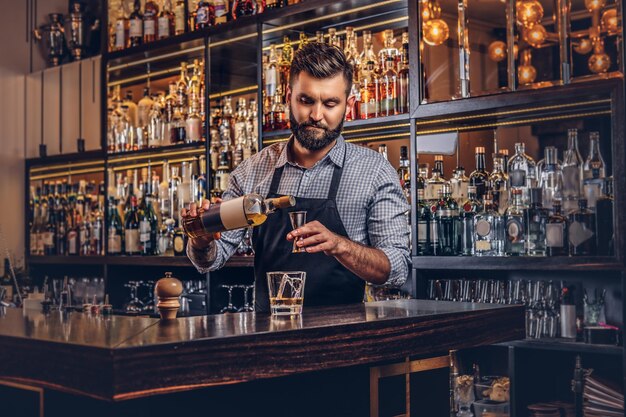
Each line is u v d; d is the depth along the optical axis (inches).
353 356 62.6
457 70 122.7
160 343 50.4
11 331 59.1
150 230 167.5
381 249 87.8
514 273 125.5
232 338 54.3
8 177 197.9
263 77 147.3
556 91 110.3
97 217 183.9
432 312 72.7
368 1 131.3
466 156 130.3
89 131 184.4
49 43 200.7
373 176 94.5
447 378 83.7
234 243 92.9
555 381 122.1
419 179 127.4
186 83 166.6
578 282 118.3
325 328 60.5
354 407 72.1
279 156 98.9
